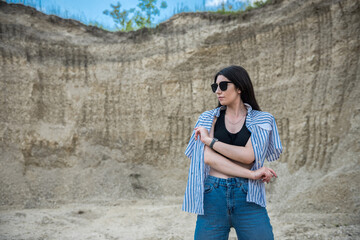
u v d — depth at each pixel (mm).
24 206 8672
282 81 9594
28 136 9938
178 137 10938
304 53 9203
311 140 8406
